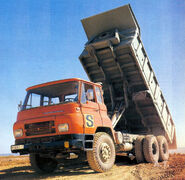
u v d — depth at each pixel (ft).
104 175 18.97
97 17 34.01
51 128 19.25
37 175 21.65
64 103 19.84
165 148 33.12
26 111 21.18
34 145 19.51
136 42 33.45
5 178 20.08
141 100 35.45
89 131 19.88
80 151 21.40
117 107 35.29
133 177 17.69
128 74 34.91
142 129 39.06
